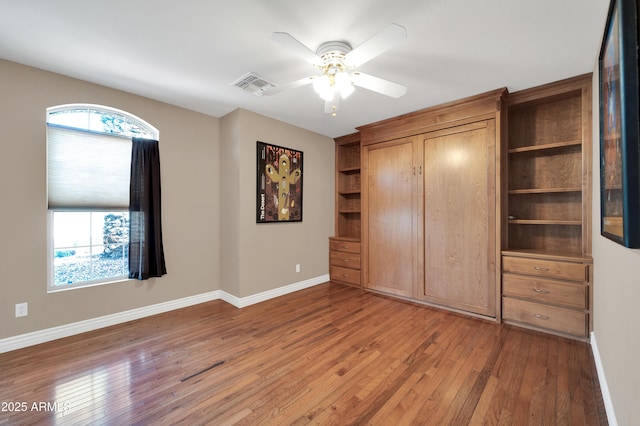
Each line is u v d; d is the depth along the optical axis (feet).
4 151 7.19
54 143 8.04
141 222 9.46
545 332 8.43
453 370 6.46
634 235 3.17
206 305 10.92
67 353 7.16
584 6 5.19
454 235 10.05
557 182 9.48
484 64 7.38
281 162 12.22
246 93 9.33
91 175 8.68
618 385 4.37
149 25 5.86
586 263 7.68
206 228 11.35
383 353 7.23
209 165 11.44
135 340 7.91
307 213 13.55
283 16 5.56
